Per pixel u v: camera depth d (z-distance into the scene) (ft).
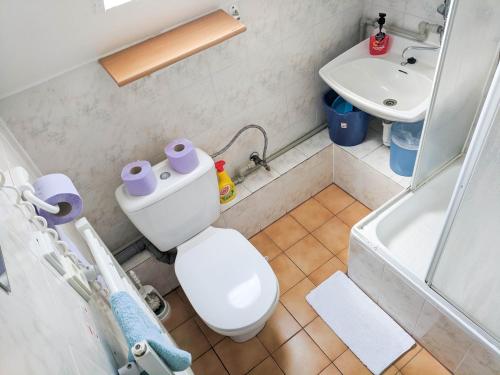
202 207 5.98
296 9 6.07
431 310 5.01
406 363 5.70
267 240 7.59
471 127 6.07
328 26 6.68
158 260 6.40
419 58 6.38
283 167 7.37
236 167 7.22
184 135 6.09
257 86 6.44
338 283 6.68
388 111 5.72
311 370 5.83
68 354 1.69
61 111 4.82
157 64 4.53
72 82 4.71
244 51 5.90
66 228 4.47
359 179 7.50
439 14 5.83
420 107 5.60
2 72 4.11
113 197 5.96
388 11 6.54
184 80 5.55
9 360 1.11
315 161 7.59
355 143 7.36
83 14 4.09
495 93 2.88
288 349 6.09
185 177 5.52
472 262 4.05
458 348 5.03
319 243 7.38
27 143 4.79
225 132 6.56
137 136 5.61
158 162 6.09
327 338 6.11
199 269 5.65
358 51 6.91
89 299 3.03
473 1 4.14
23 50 4.04
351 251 6.01
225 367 6.06
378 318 6.15
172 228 5.83
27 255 2.03
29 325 1.46
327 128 7.96
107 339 2.86
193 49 4.69
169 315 6.82
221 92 6.06
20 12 3.67
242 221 7.29
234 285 5.41
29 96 4.52
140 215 5.39
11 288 1.48
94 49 4.61
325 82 7.06
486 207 3.48
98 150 5.38
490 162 3.20
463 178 3.48
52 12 3.87
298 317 6.41
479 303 4.36
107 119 5.22
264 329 6.35
